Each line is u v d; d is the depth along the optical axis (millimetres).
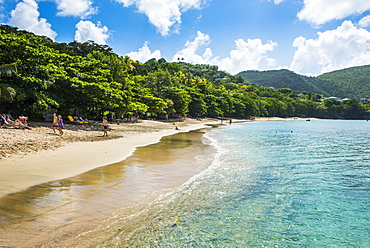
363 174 11938
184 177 10227
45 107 25547
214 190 8648
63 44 45750
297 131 45750
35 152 13156
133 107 45562
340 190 9227
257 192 8625
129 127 36469
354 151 20000
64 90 31062
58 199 6957
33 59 26328
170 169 11445
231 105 112250
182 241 5113
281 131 44875
